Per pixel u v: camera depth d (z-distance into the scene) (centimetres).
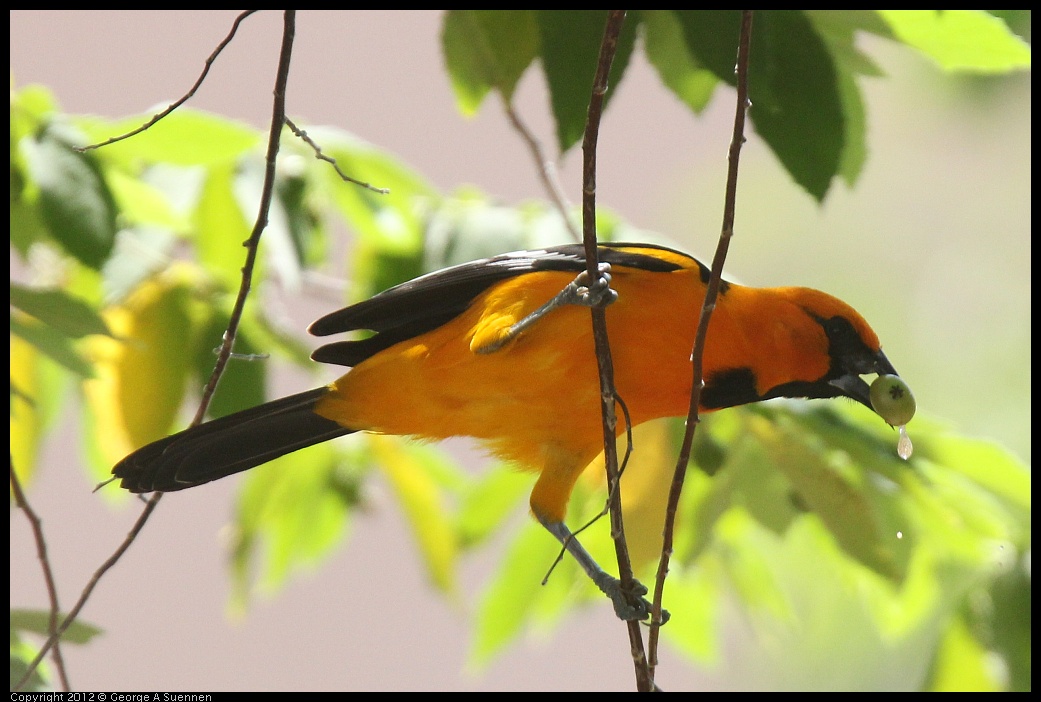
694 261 885
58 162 910
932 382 1883
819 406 1009
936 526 1002
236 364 1041
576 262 855
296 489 1255
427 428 910
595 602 1133
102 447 1086
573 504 1113
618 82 812
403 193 1084
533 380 841
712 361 875
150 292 1048
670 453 1005
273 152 736
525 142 974
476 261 888
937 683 1007
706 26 786
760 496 982
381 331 923
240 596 1259
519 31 840
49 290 854
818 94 779
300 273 1034
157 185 1051
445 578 1231
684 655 1178
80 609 782
